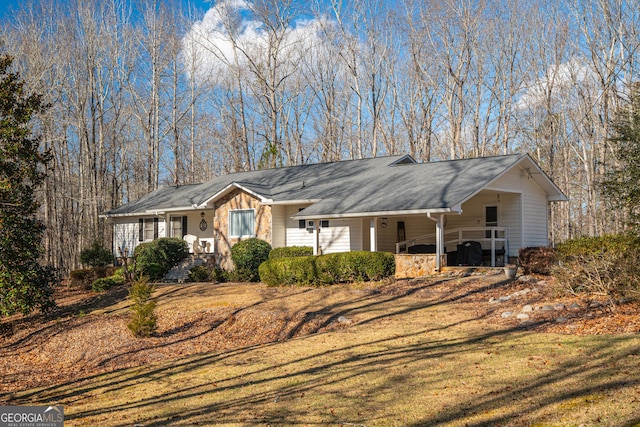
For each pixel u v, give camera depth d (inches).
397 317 579.2
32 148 730.2
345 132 1856.5
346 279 801.6
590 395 299.7
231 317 664.4
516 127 1684.3
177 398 390.6
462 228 893.8
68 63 1521.9
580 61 1540.4
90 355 597.6
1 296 726.5
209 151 2172.7
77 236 1489.9
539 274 746.8
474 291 665.6
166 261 1053.2
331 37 1697.8
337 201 932.0
